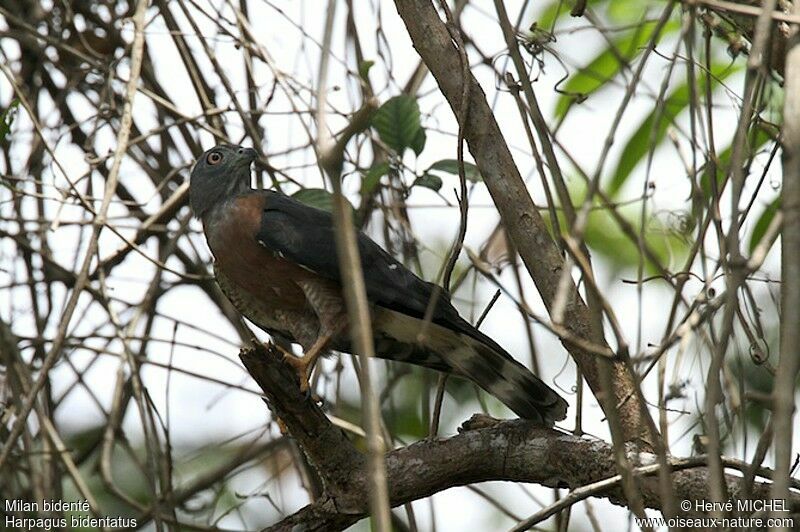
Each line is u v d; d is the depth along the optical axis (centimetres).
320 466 781
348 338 918
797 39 501
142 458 1253
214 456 1236
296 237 903
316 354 895
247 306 973
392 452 786
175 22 1053
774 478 425
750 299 719
